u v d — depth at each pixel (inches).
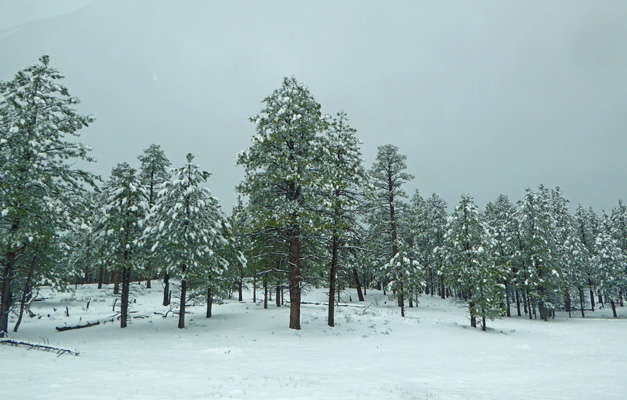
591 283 1801.2
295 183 792.3
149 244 917.2
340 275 1182.9
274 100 824.3
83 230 787.4
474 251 1075.9
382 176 1419.8
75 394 307.0
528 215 1439.5
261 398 301.3
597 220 2250.2
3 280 688.4
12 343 581.6
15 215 656.4
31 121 704.4
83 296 1485.0
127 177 948.6
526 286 1428.4
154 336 773.3
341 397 316.2
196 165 906.7
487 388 397.1
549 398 347.6
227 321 994.7
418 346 715.4
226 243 935.0
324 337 768.3
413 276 1218.0
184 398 296.0
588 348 756.6
